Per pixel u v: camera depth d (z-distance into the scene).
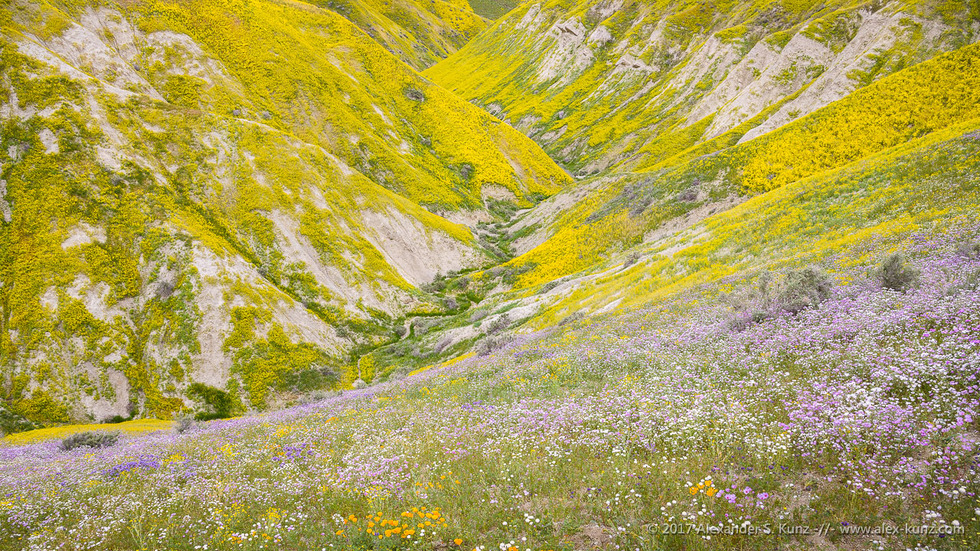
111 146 73.69
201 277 64.56
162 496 11.48
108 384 56.22
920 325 10.93
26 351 54.91
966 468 5.98
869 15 119.81
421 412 16.14
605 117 168.62
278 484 10.83
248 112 106.31
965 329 9.49
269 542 7.64
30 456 25.61
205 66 106.88
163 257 65.81
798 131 66.69
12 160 66.81
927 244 19.44
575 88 192.38
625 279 44.00
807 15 142.38
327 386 63.00
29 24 86.56
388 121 131.25
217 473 12.93
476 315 71.44
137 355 59.09
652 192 79.50
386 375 63.78
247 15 123.31
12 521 10.43
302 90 118.62
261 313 65.31
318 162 92.25
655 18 194.38
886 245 21.95
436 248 95.94
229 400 58.44
